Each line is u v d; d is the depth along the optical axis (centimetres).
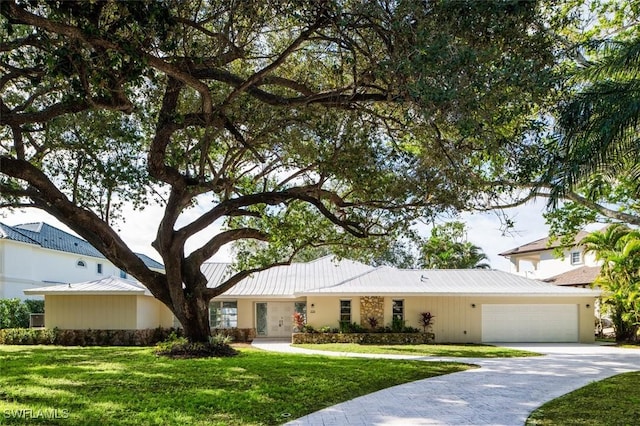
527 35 912
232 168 1617
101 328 2423
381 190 1353
